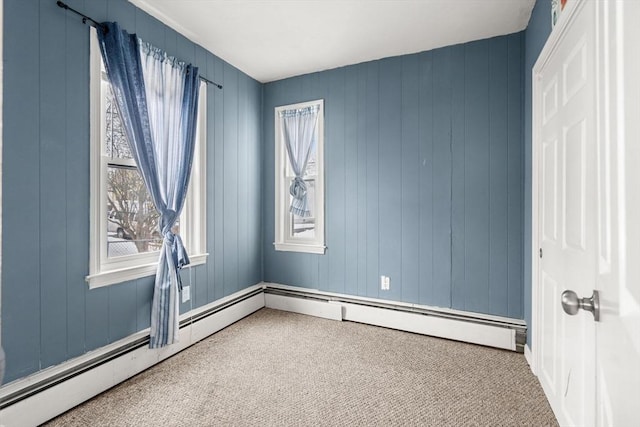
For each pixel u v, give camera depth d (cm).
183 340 270
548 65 199
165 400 204
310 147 359
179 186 268
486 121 287
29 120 179
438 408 196
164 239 251
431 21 262
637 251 70
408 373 235
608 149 84
